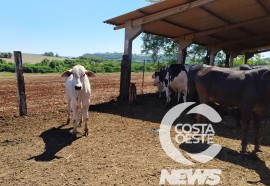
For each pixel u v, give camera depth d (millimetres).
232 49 25812
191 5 11852
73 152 6750
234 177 5715
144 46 29516
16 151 6781
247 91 6996
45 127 8797
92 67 54344
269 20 16000
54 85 22656
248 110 7031
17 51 9688
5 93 16703
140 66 64750
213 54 22375
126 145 7352
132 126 9320
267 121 10789
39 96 15766
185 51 18859
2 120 9398
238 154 6984
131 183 5250
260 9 14109
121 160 6316
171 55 29547
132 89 13484
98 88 20922
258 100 6922
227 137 8469
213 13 14109
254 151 7266
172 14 12547
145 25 15102
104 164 6074
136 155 6664
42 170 5727
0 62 46188
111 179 5383
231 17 15219
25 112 10117
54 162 6145
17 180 5281
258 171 6078
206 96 8234
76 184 5160
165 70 14430
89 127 8969
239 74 7410
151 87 23281
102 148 7055
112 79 31703
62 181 5266
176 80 12523
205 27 16891
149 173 5691
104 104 12961
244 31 18984
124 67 14062
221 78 7734
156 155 6723
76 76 7457
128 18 13711
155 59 29781
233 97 7371
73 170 5746
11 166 5906
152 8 12445
